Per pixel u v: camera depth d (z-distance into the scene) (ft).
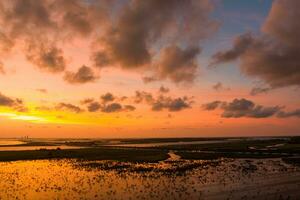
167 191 103.35
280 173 143.95
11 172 152.76
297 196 96.53
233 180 124.36
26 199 93.71
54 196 97.30
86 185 115.14
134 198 93.97
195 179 126.82
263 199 92.84
